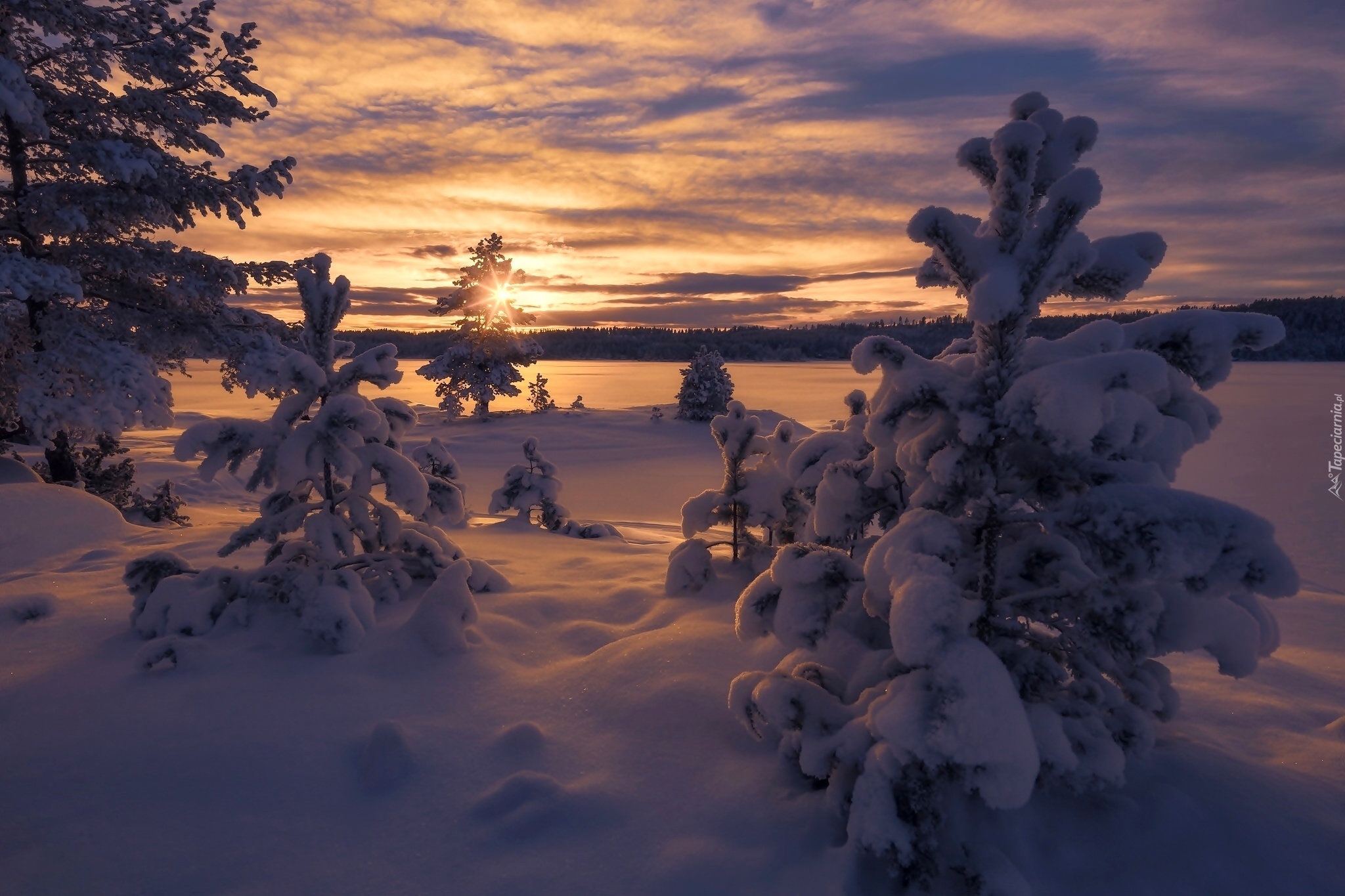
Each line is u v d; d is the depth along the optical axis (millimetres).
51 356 9266
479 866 2152
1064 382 1901
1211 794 2184
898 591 1945
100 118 10125
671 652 3391
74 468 11062
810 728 2289
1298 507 21094
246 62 10445
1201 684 3242
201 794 2506
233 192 10477
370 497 4414
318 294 4324
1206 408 2484
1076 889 1947
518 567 5641
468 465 25734
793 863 2062
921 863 1896
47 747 2785
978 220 2396
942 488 2229
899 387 2215
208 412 38812
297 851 2234
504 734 2785
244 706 3076
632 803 2396
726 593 4488
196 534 6973
